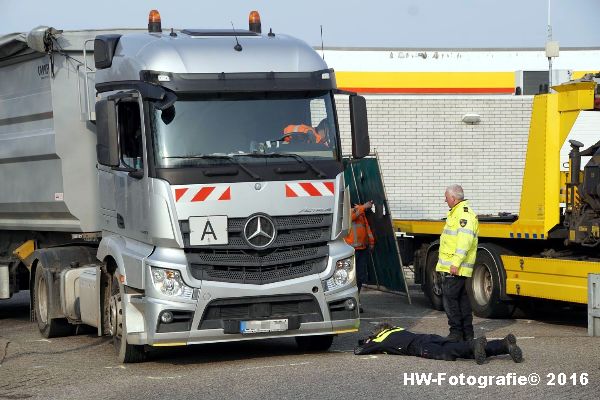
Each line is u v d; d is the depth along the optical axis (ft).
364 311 80.48
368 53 173.68
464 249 56.49
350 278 54.85
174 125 52.49
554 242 73.77
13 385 49.85
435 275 82.33
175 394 45.24
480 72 177.37
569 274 67.46
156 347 61.93
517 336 62.90
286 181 53.26
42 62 66.28
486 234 76.18
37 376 52.29
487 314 75.72
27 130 69.00
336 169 54.60
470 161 114.01
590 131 114.73
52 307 66.69
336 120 55.36
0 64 71.92
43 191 67.26
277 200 52.95
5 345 64.59
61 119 64.34
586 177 66.90
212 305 52.31
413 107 112.98
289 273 53.52
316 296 53.67
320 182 53.98
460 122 113.80
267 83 53.98
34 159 67.97
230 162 52.65
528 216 71.77
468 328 57.72
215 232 51.98
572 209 68.64
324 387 45.19
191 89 52.80
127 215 55.83
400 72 174.50
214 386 46.65
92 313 60.80
